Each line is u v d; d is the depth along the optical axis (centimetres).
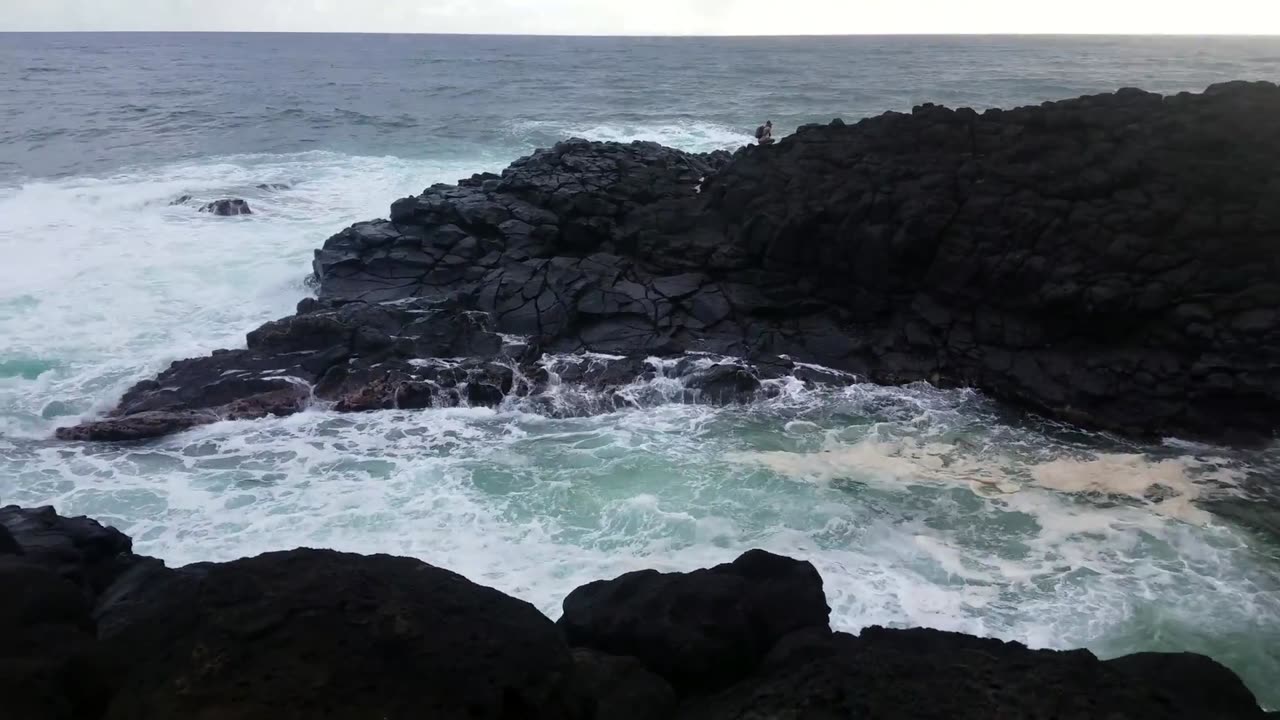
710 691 496
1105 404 1112
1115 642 719
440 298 1347
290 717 374
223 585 436
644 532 868
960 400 1172
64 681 396
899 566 820
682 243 1427
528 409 1150
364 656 404
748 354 1251
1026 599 773
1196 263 1120
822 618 543
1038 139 1270
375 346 1224
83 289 1503
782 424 1113
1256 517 902
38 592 434
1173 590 786
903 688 430
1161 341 1135
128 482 957
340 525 878
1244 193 1137
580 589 582
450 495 939
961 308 1262
